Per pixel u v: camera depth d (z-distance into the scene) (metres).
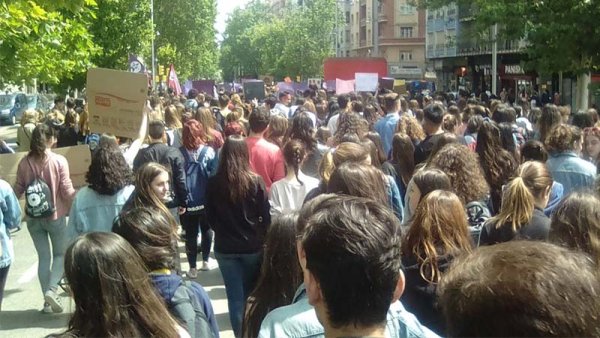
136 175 5.32
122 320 2.87
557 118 8.73
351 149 5.56
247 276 6.04
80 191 6.27
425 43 80.62
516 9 17.92
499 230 4.41
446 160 5.35
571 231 3.45
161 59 63.28
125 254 2.95
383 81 28.64
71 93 34.38
